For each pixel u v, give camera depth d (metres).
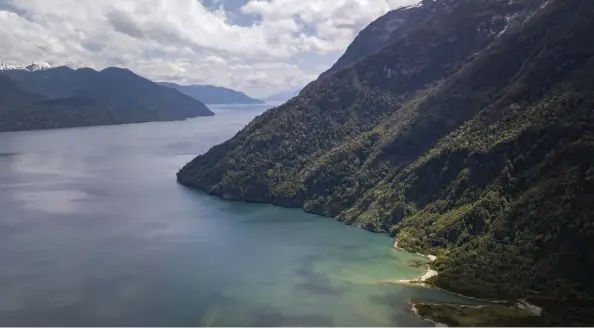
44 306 121.88
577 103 155.12
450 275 133.38
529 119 166.50
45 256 159.12
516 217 143.25
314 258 154.62
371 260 151.75
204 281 136.88
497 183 158.38
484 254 139.12
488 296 123.00
